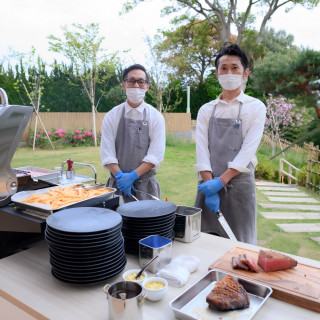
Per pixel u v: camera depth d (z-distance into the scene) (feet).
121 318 2.77
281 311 3.12
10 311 3.44
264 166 27.63
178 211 5.13
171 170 25.63
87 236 3.36
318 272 3.71
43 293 3.38
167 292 3.43
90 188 5.60
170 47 44.45
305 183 24.76
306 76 25.98
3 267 3.97
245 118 6.70
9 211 4.47
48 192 5.20
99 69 38.86
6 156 4.62
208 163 6.87
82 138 39.14
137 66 7.61
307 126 34.53
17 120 4.40
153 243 4.10
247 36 44.32
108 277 3.50
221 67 6.64
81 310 3.09
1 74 39.09
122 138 7.82
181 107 51.62
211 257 4.25
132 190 7.66
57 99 46.55
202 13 40.78
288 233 13.76
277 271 3.73
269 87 29.12
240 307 3.08
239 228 6.81
